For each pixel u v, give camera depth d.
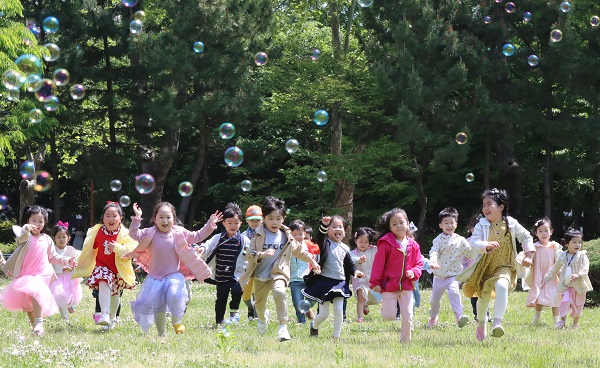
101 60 27.42
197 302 14.58
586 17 24.97
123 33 25.78
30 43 21.25
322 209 27.31
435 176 28.17
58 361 6.36
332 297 8.78
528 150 27.75
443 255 10.30
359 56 28.69
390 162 25.20
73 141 28.05
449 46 23.38
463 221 29.05
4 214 34.69
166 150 26.88
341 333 9.45
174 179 31.66
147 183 12.29
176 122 23.56
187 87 25.00
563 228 30.08
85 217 33.50
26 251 8.87
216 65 24.20
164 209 8.37
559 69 22.98
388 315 8.37
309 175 26.19
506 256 8.10
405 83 23.70
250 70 25.64
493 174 27.03
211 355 6.91
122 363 6.41
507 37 23.98
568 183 27.80
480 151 28.05
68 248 11.27
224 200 32.16
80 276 9.36
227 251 10.28
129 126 28.53
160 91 25.67
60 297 10.64
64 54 25.16
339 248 8.98
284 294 8.35
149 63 23.38
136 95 26.59
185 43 23.50
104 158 26.67
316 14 31.84
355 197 29.98
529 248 8.05
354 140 28.05
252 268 8.55
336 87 25.05
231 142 29.23
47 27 13.33
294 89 25.64
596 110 24.53
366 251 11.89
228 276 10.27
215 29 24.25
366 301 12.40
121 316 11.34
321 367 6.39
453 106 24.31
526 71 24.23
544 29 23.83
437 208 29.91
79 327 9.57
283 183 30.75
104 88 28.62
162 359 6.65
